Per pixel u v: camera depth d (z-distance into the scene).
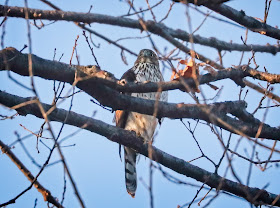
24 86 7.24
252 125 10.38
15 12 9.73
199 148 10.45
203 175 10.66
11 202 8.14
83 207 6.75
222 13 10.74
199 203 8.86
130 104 9.71
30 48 7.34
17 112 9.38
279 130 10.56
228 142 9.14
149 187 6.83
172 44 9.95
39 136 9.29
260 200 10.61
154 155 10.50
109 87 9.45
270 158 9.25
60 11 9.80
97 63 9.45
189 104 9.82
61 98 9.08
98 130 10.09
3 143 10.11
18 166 9.96
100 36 9.59
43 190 9.80
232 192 10.66
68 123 9.70
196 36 10.99
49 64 8.93
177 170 10.64
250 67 10.53
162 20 10.12
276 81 10.34
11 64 8.68
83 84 9.27
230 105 10.24
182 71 9.69
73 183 6.80
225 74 10.15
